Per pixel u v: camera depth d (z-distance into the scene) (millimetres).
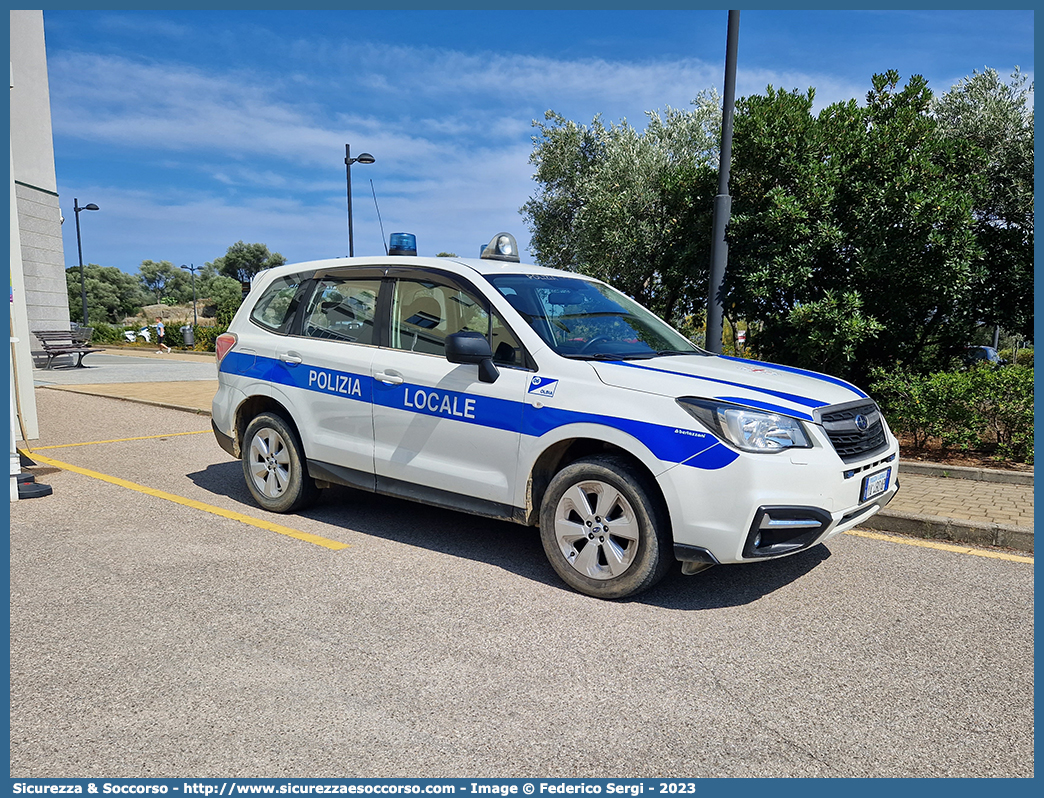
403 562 4465
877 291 8617
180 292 113000
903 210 7961
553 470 4254
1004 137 9953
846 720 2799
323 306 5340
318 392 5141
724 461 3564
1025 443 6867
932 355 9562
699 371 4055
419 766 2465
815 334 8109
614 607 3828
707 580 4250
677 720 2773
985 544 4930
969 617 3764
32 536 4863
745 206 9148
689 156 12203
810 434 3662
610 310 4922
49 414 10469
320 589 4000
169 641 3344
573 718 2771
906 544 4953
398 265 4980
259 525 5199
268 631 3463
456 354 4043
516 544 4859
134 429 9344
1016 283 9180
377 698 2885
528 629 3539
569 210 15367
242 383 5660
